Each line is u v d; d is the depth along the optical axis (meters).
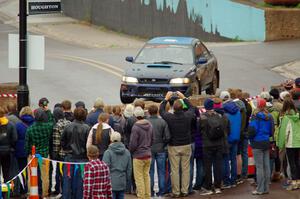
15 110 35.59
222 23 90.75
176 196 35.16
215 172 35.56
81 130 33.09
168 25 99.06
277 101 38.44
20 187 34.50
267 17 86.69
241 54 77.19
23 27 38.41
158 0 100.50
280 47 81.38
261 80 63.62
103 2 112.00
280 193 35.44
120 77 65.25
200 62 51.72
